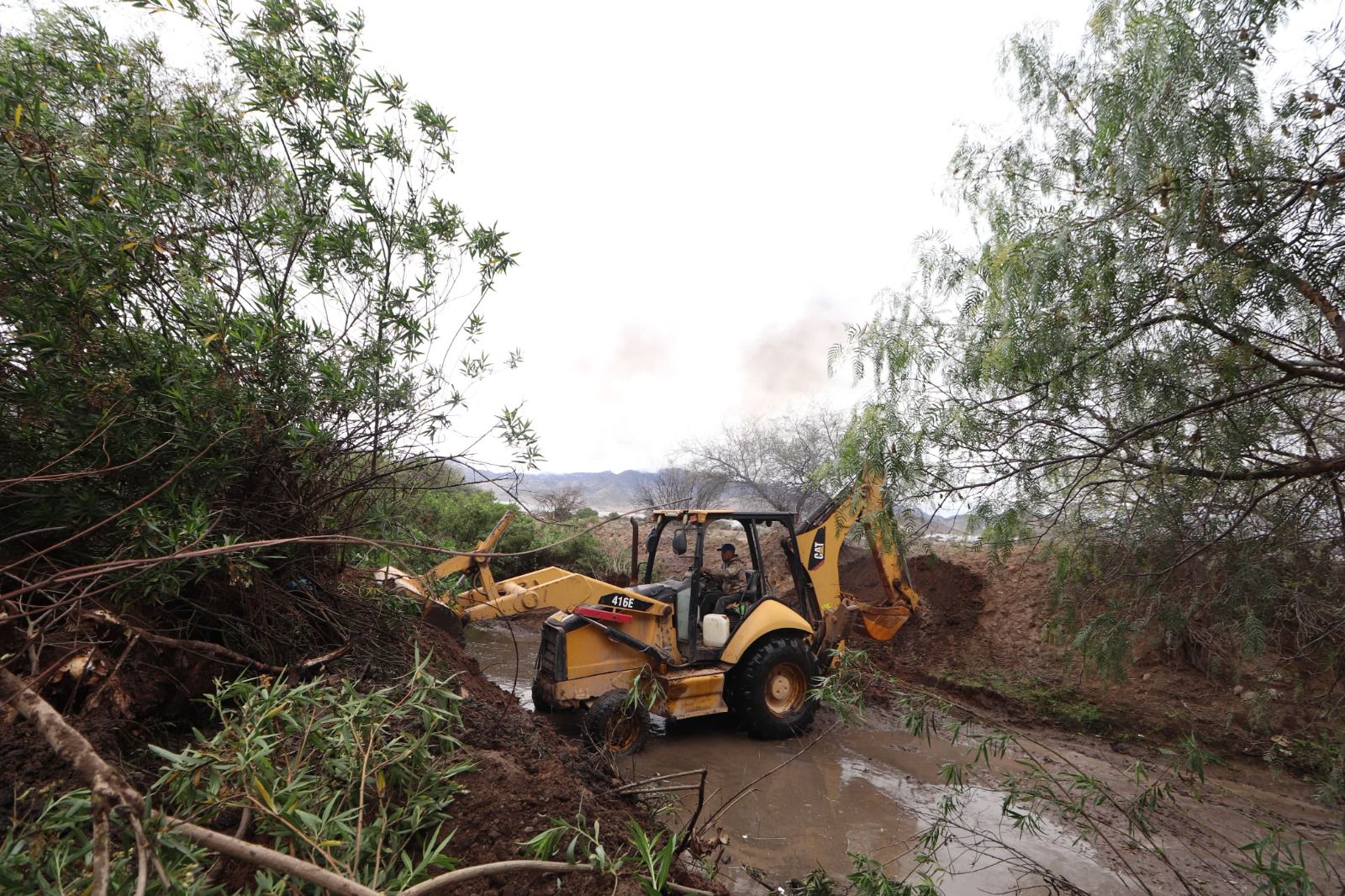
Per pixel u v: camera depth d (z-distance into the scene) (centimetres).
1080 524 356
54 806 184
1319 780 392
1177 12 267
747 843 418
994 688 699
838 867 391
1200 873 381
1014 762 560
